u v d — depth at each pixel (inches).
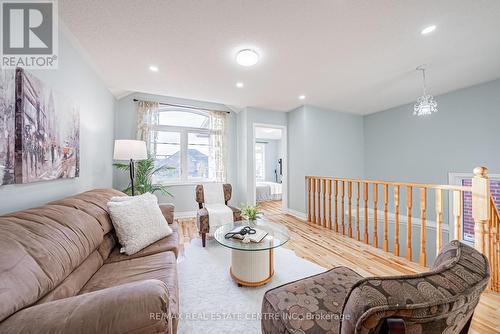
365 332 18.7
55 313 24.8
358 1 58.9
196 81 115.3
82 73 86.0
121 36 74.8
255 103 159.5
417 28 70.7
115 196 77.0
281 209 201.5
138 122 149.3
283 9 62.0
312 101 154.1
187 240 115.2
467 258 25.9
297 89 128.6
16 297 26.1
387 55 88.4
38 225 38.3
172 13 63.6
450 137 136.0
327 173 174.7
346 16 64.9
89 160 96.1
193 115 174.6
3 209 45.4
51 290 34.7
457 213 74.5
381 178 179.6
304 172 164.7
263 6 60.9
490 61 94.2
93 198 64.6
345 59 91.5
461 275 22.5
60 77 68.9
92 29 70.8
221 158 176.7
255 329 51.9
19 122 49.1
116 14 63.7
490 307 58.7
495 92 116.6
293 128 177.5
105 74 106.5
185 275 76.9
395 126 169.5
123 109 149.6
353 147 188.4
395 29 71.2
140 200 70.6
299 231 132.5
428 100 106.4
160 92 133.5
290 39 76.9
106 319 24.6
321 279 46.4
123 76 108.8
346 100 151.9
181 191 165.5
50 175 61.7
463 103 129.2
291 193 179.6
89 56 88.6
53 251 36.3
